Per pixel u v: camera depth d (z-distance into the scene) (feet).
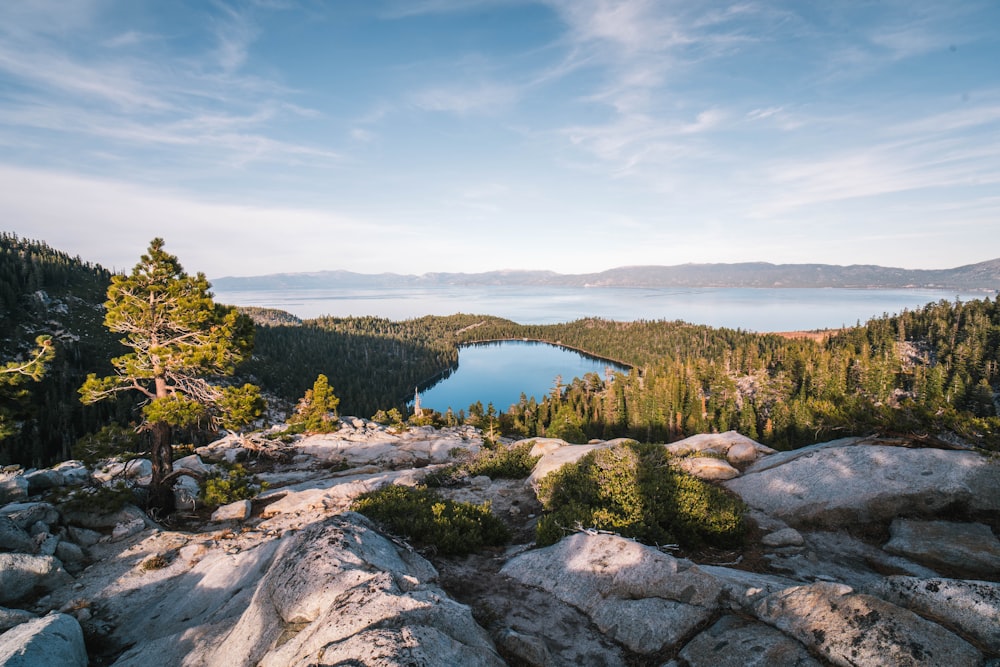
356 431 151.53
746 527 40.22
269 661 18.75
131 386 59.36
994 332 440.04
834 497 41.68
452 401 622.95
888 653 17.40
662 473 47.03
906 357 469.98
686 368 461.78
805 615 20.62
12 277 511.40
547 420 365.40
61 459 287.28
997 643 17.42
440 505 39.52
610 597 25.93
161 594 37.01
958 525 36.78
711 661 19.83
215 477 69.72
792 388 386.52
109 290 55.77
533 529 43.93
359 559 25.08
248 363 548.72
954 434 47.44
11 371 49.75
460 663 16.70
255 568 33.19
